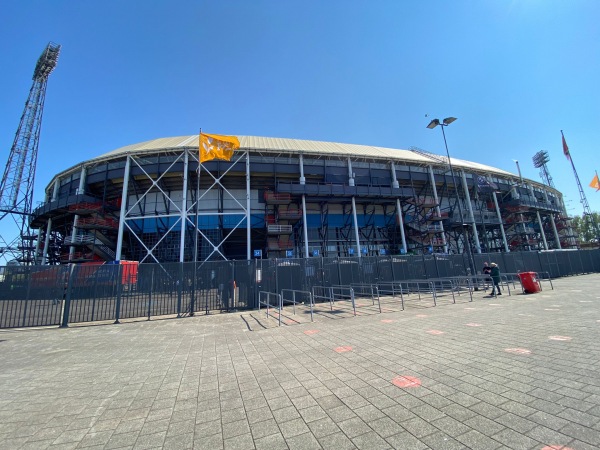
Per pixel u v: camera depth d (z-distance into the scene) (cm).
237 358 668
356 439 312
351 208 4306
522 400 374
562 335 683
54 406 445
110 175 3634
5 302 1206
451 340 703
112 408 432
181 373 582
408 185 4616
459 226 4503
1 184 5134
